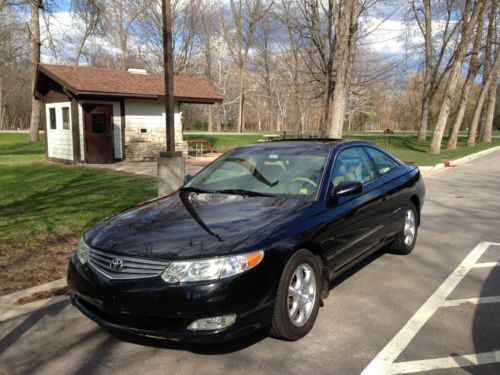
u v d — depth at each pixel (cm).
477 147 2886
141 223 383
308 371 319
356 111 6744
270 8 4709
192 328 314
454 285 484
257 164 490
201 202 429
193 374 317
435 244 651
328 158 467
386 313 413
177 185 827
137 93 1705
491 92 3525
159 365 330
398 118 8156
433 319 400
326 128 1858
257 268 326
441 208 926
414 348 349
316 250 395
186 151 1912
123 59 4594
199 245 331
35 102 2762
